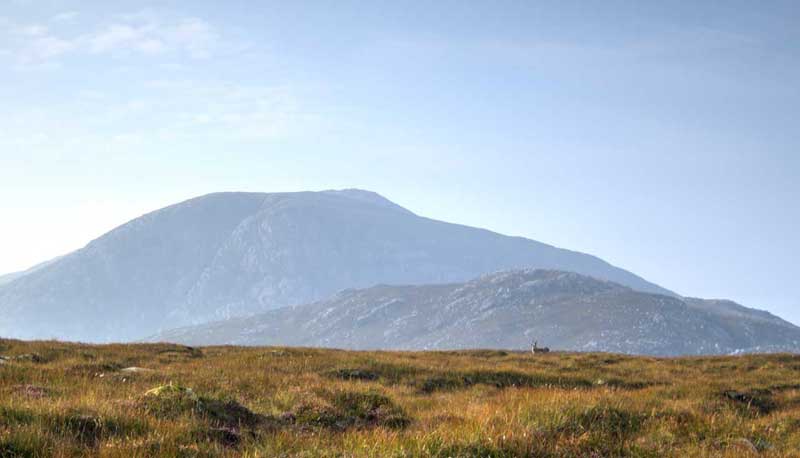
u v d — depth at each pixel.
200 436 13.16
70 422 12.94
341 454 12.14
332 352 42.66
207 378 25.31
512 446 12.91
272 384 24.86
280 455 12.09
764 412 25.62
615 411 17.53
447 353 49.72
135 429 13.08
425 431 15.15
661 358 49.31
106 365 29.33
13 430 11.66
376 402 19.91
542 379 33.34
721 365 44.22
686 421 18.06
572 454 13.37
